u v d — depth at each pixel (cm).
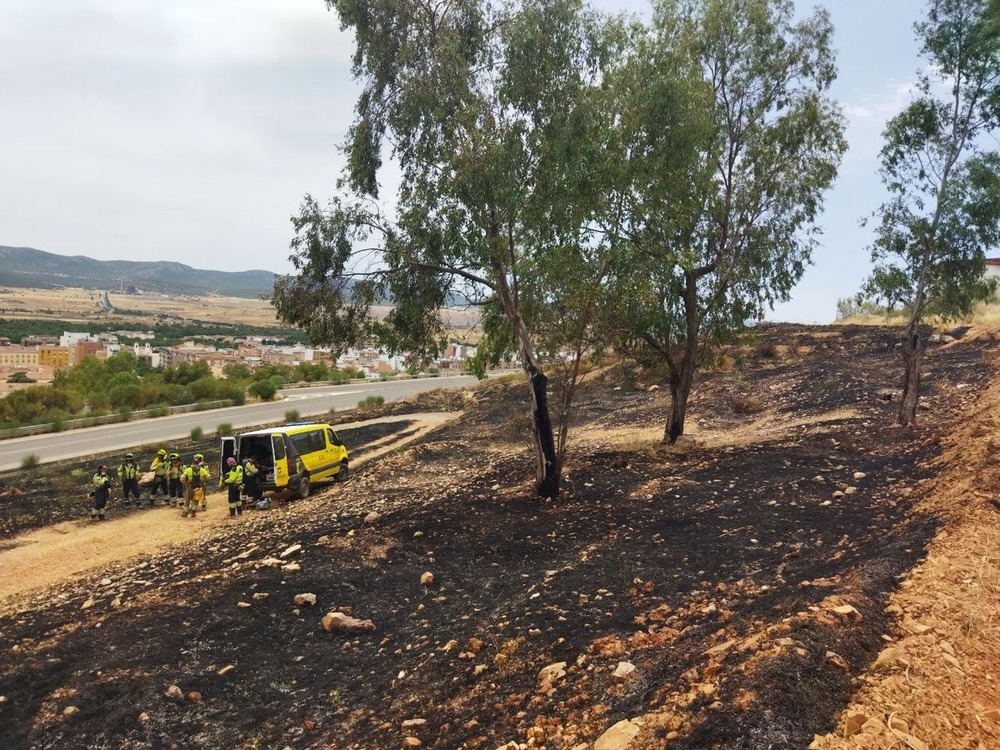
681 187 1697
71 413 4941
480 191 1475
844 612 674
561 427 1694
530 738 616
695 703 555
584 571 1107
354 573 1235
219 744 752
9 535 1967
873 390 2444
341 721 770
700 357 2205
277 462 2111
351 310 1681
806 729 497
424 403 4444
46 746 762
